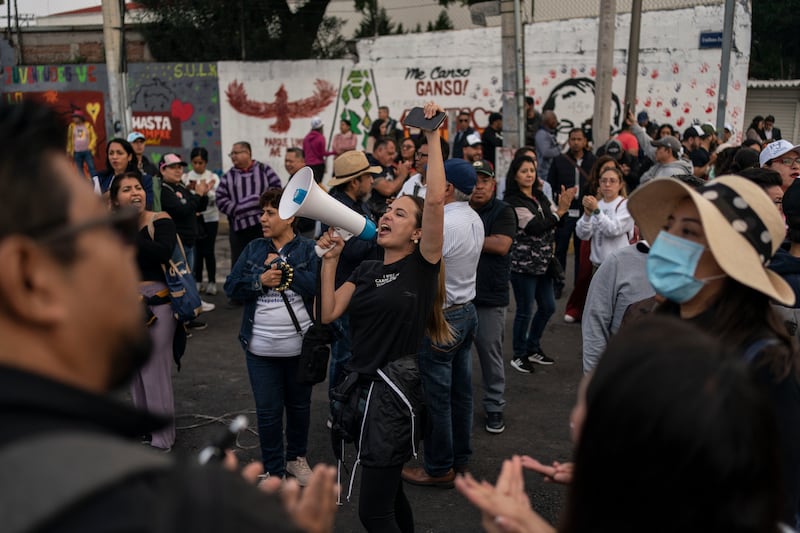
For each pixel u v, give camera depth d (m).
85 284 0.85
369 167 5.51
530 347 6.42
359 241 4.89
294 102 17.58
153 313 4.46
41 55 18.94
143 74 18.11
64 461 0.72
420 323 3.24
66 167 0.87
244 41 17.70
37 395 0.77
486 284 4.84
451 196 4.29
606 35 11.82
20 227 0.81
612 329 3.48
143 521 0.72
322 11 17.53
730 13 12.90
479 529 3.85
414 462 4.62
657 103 16.14
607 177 6.09
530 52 16.53
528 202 5.96
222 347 6.92
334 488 1.23
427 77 16.88
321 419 5.27
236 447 4.80
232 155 8.00
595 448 1.09
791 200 3.16
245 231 8.06
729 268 1.79
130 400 5.41
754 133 15.19
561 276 6.18
